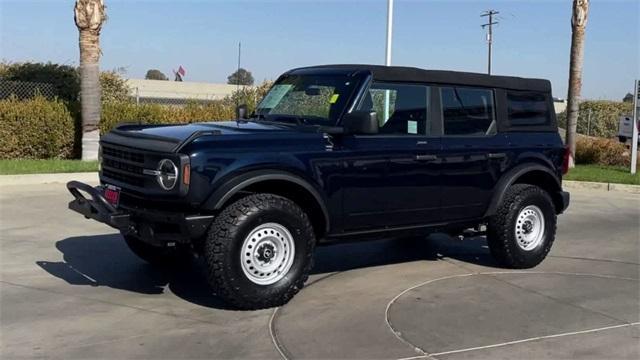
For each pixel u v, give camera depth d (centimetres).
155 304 577
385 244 848
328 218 590
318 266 729
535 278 688
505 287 648
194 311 559
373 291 626
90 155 1531
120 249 777
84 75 1512
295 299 596
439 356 464
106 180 623
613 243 886
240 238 538
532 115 738
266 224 552
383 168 613
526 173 722
